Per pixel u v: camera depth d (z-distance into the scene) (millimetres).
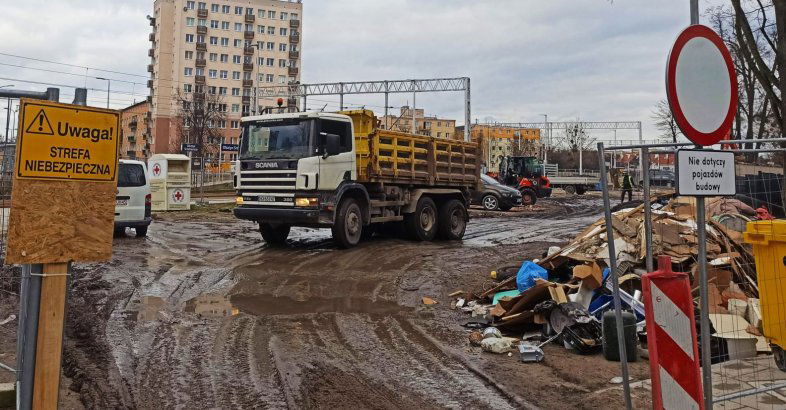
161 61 96625
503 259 12227
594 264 7461
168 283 9477
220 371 5609
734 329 6316
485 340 6527
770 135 26641
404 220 15148
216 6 98688
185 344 6410
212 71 98688
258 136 12914
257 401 4910
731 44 19969
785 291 5477
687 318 3762
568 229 19609
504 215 26328
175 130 92438
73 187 3688
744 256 8625
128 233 16219
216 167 73000
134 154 106188
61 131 3631
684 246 8188
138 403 4801
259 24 101875
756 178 7453
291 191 12305
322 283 9820
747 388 5129
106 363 5699
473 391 5262
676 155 3691
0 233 5902
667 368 3686
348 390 5223
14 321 6816
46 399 3682
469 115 44312
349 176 13094
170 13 97500
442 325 7574
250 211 12703
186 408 4727
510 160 41688
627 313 6184
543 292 7184
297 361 5961
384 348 6527
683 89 3773
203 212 23688
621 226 8961
